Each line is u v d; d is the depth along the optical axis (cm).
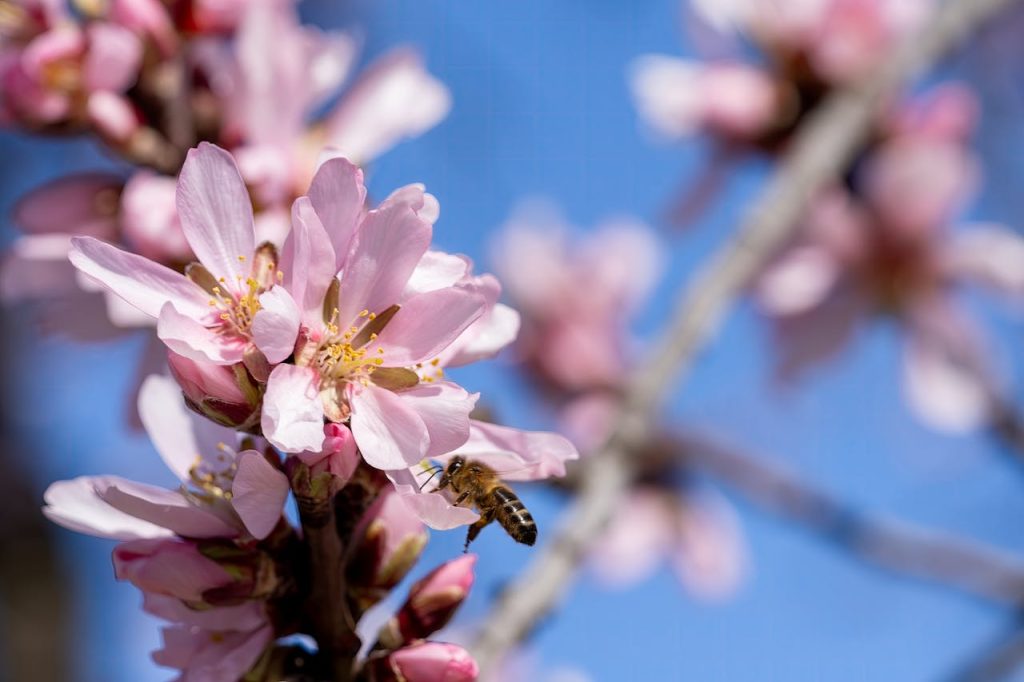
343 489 48
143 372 56
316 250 47
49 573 114
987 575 72
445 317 47
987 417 82
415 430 47
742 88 79
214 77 57
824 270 82
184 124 56
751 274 62
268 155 55
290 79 56
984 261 83
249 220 47
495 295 48
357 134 57
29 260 56
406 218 47
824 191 82
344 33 59
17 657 110
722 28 81
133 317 55
